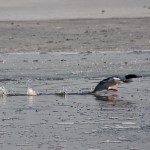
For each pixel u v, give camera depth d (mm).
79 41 57406
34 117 25734
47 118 25484
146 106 27812
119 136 22469
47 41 57531
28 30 64375
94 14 77375
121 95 30812
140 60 45469
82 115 25938
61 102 28984
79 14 77875
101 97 30281
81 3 87438
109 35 60375
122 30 63219
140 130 23312
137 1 87500
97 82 35188
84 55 49125
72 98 30047
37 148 20984
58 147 21078
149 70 40406
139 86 33656
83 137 22375
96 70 40562
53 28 65625
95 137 22375
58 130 23453
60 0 91375
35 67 42438
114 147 21000
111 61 45062
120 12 78688
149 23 67875
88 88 32938
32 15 78000
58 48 53750
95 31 62938
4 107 27938
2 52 52062
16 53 51312
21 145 21391
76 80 36188
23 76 38312
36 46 55000
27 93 31219
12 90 32594
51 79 36781
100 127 23812
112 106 27875
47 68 41938
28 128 23828
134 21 69875
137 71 39875
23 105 28359
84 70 40625
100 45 54969
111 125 24141
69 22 70312
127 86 33625
